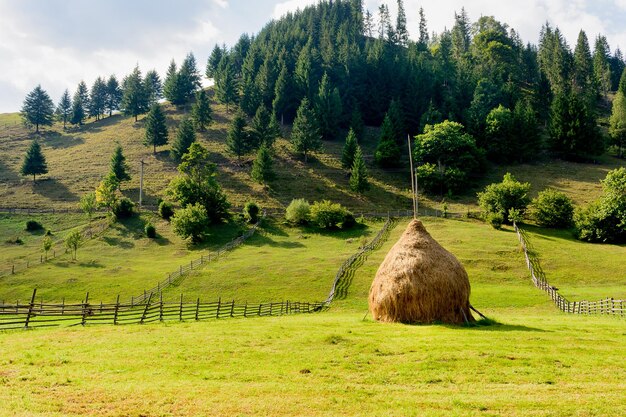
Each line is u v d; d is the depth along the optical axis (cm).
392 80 14550
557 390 1385
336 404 1271
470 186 10412
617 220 6875
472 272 5531
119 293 5212
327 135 13450
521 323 2655
